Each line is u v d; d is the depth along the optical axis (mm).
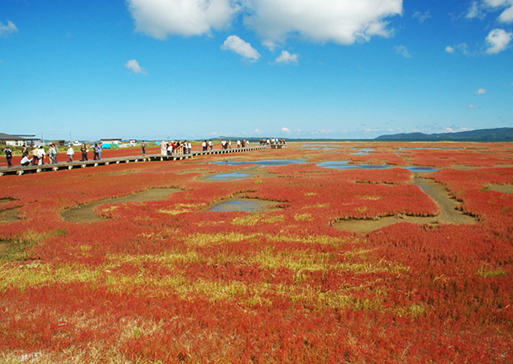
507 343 5562
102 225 14242
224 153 74250
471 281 7910
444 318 6395
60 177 32062
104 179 30078
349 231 13320
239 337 5781
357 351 5324
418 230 12648
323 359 5121
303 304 7105
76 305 6914
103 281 8398
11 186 25984
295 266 9250
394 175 30156
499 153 64625
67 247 11289
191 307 6852
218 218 15461
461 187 22938
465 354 5309
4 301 7176
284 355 5176
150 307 6836
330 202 18781
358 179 28359
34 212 17016
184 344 5539
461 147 97125
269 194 21766
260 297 7355
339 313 6652
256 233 12672
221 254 10266
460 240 11188
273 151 82000
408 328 6051
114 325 6117
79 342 5598
